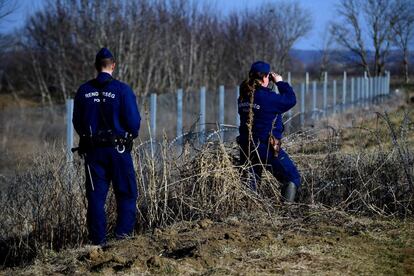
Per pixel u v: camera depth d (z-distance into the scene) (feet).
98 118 36.70
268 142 40.45
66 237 41.78
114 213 41.75
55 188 42.50
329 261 30.81
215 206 40.45
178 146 46.42
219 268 29.66
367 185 42.57
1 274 32.91
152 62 193.06
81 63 192.44
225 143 44.37
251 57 244.63
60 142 49.98
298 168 45.06
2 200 44.37
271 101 40.09
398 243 33.96
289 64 297.74
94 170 36.99
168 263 30.12
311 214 39.24
